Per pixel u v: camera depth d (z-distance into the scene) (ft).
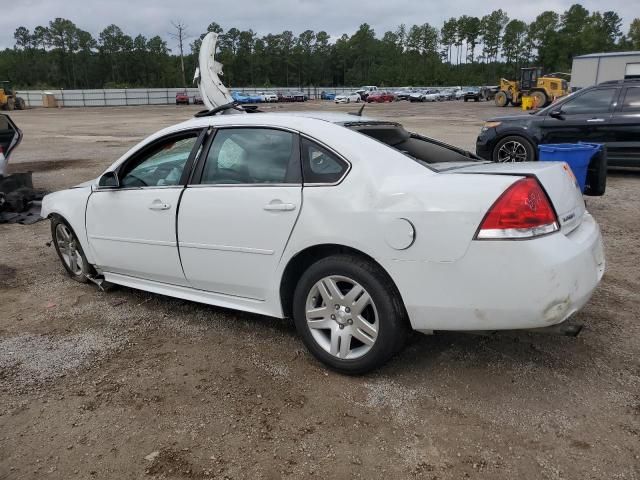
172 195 12.69
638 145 29.43
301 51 424.87
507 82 155.43
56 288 16.22
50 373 11.25
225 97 27.30
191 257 12.52
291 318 12.34
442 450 8.60
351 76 431.84
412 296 9.57
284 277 11.18
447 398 9.95
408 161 10.20
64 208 15.67
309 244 10.50
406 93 245.04
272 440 8.96
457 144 51.08
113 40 394.32
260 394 10.28
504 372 10.75
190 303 14.84
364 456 8.52
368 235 9.79
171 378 10.94
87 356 11.95
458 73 411.75
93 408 9.99
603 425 9.08
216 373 11.09
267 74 416.05
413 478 8.03
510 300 8.94
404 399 9.96
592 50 364.58
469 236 9.02
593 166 20.89
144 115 137.49
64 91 228.84
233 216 11.55
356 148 10.41
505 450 8.55
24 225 24.39
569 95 31.53
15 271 17.94
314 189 10.50
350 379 10.69
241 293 12.12
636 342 11.88
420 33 446.60
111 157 49.19
